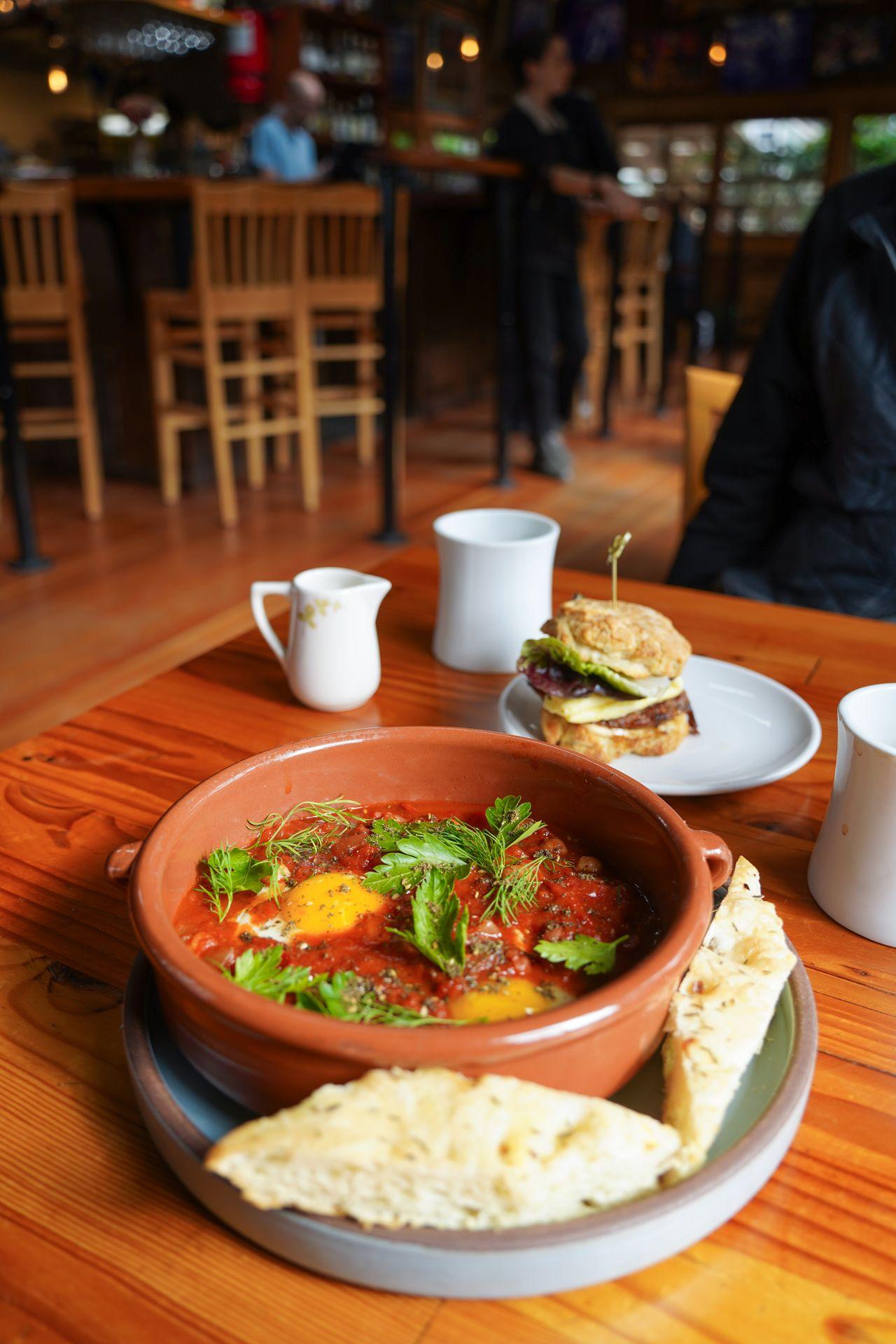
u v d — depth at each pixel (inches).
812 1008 23.8
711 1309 18.4
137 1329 18.1
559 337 193.9
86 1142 22.0
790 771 35.8
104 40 241.0
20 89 335.6
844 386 66.2
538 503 170.9
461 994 21.7
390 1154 17.1
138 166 227.8
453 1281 18.0
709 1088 20.1
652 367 278.5
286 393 186.4
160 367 165.2
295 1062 18.4
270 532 155.6
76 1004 26.1
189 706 42.6
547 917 24.2
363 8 325.1
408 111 352.5
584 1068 19.4
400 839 25.7
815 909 30.1
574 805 27.7
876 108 353.7
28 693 102.4
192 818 24.7
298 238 156.7
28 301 146.8
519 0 380.8
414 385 239.1
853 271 66.3
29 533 136.7
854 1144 22.1
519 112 180.7
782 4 355.6
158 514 165.8
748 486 75.7
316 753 28.1
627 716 38.0
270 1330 18.1
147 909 20.7
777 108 367.9
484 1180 17.1
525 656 38.7
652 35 376.5
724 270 386.3
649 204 252.2
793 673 45.9
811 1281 19.0
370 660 41.5
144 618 121.7
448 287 243.9
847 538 68.9
